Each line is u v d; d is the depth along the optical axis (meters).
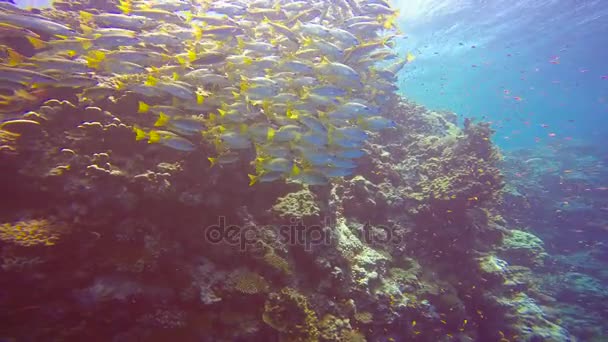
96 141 1.36
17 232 1.08
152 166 1.38
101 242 1.21
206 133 1.47
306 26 2.02
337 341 1.35
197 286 1.26
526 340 2.13
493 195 2.51
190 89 1.51
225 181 1.49
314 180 1.47
